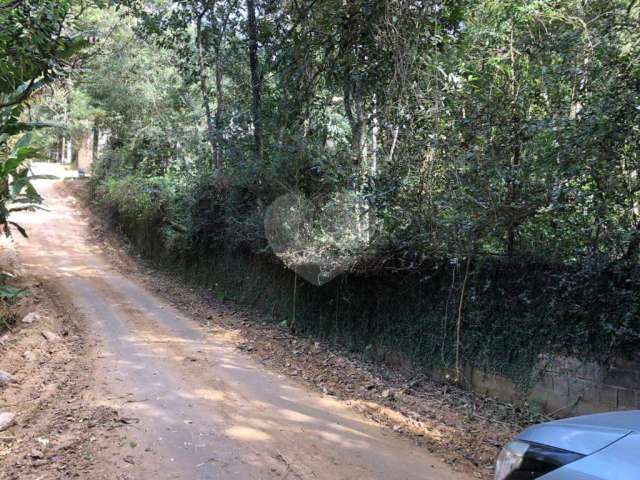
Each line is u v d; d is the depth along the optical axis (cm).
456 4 697
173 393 568
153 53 1925
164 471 388
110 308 1067
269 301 1016
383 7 702
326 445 446
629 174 451
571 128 457
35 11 802
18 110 1066
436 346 648
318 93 944
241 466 399
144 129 1942
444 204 581
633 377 456
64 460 408
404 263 673
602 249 475
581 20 531
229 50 1141
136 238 1891
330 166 769
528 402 535
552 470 216
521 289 552
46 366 680
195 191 1248
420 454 435
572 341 500
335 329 820
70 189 3112
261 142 1006
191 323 961
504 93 557
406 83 671
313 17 844
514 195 511
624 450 205
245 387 600
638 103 416
